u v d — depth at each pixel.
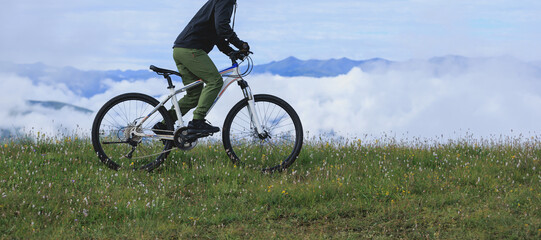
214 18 5.20
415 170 5.84
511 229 3.88
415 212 4.38
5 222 3.90
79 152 5.98
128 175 5.27
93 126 5.34
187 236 3.87
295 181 5.30
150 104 5.48
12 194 4.37
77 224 4.01
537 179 5.55
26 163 5.38
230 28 5.19
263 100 5.65
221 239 3.80
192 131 5.25
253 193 4.92
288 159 5.65
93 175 5.23
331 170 5.66
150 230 3.92
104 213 4.23
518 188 5.12
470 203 4.68
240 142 5.91
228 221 4.21
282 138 5.75
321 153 6.52
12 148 5.96
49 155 5.76
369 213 4.42
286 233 3.96
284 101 5.64
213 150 6.35
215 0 5.16
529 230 3.83
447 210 4.44
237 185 5.15
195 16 5.32
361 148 7.03
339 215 4.41
